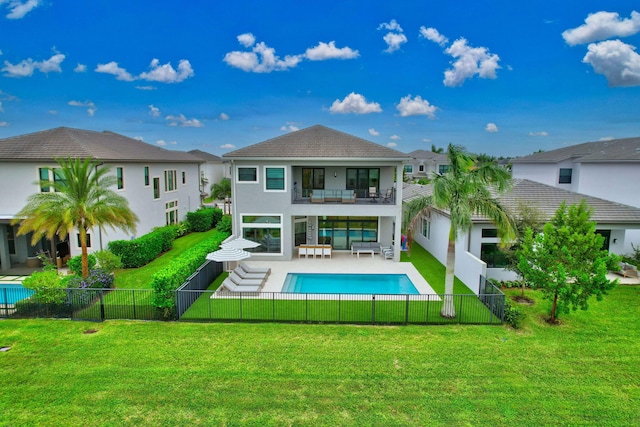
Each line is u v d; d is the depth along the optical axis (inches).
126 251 813.9
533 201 805.2
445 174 534.0
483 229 727.7
